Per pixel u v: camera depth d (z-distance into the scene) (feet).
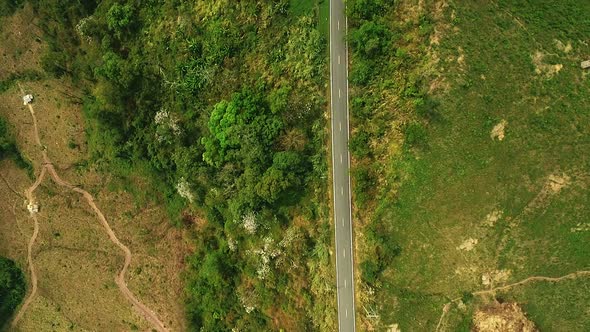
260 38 213.87
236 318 233.76
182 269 247.29
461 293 191.11
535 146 185.26
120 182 258.98
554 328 184.96
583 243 182.70
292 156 199.31
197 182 228.63
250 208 213.25
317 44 205.67
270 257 214.90
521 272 186.91
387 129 197.26
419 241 194.18
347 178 205.26
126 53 240.12
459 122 188.75
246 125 204.23
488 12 189.06
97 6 248.32
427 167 192.24
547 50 185.98
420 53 191.21
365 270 199.11
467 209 189.67
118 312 259.60
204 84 220.84
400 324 197.06
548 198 184.96
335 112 205.36
